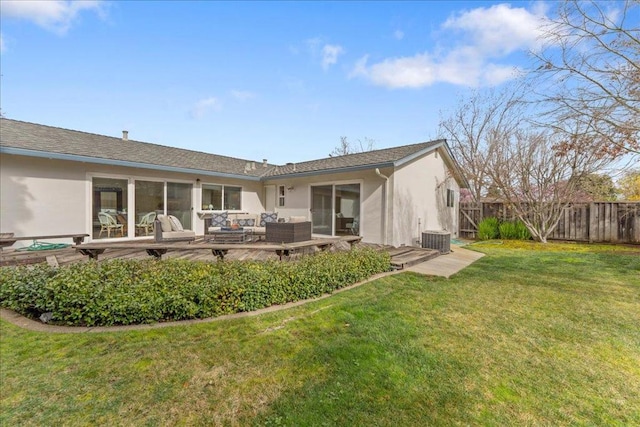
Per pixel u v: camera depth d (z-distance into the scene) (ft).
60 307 12.36
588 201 37.06
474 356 9.98
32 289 13.07
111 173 31.65
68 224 28.89
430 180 39.65
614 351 10.36
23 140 26.78
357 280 18.92
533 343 10.89
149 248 19.25
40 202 27.32
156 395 8.10
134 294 12.82
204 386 8.47
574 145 23.31
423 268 23.00
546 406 7.67
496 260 26.35
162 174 35.70
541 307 14.43
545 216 38.01
